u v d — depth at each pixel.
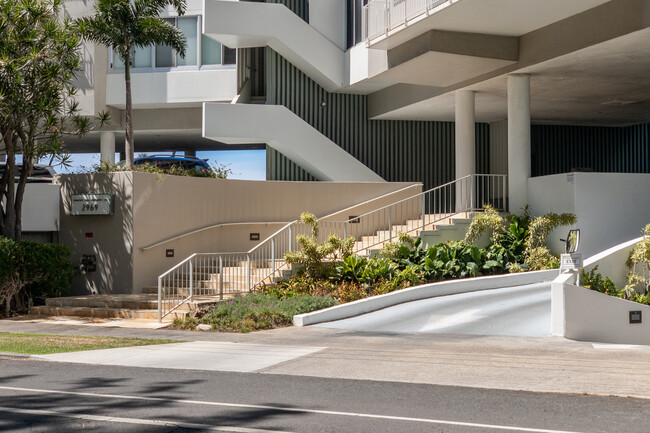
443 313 14.17
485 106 24.03
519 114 19.23
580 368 9.04
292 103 24.23
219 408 7.13
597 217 18.08
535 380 8.38
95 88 27.20
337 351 10.70
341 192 21.69
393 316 14.16
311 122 24.61
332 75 23.47
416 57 18.23
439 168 26.38
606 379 8.35
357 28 22.81
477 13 16.45
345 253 17.00
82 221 18.16
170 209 18.55
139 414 6.89
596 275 14.05
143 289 17.73
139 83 27.88
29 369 9.59
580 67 18.33
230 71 27.45
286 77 24.12
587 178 18.03
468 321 13.36
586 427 6.26
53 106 17.00
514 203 19.64
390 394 7.76
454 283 16.52
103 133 28.61
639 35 15.20
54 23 17.19
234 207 20.25
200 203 19.39
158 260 18.22
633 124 27.95
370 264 16.92
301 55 23.09
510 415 6.73
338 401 7.42
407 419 6.60
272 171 23.98
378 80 21.84
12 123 16.70
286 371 9.24
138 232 17.66
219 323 13.59
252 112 22.59
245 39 23.03
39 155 17.20
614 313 12.16
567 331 11.86
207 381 8.62
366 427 6.31
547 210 18.97
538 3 15.73
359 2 22.70
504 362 9.55
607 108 24.30
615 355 10.04
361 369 9.29
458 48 17.88
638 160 27.89
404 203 21.91
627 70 18.67
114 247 17.73
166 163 25.88
